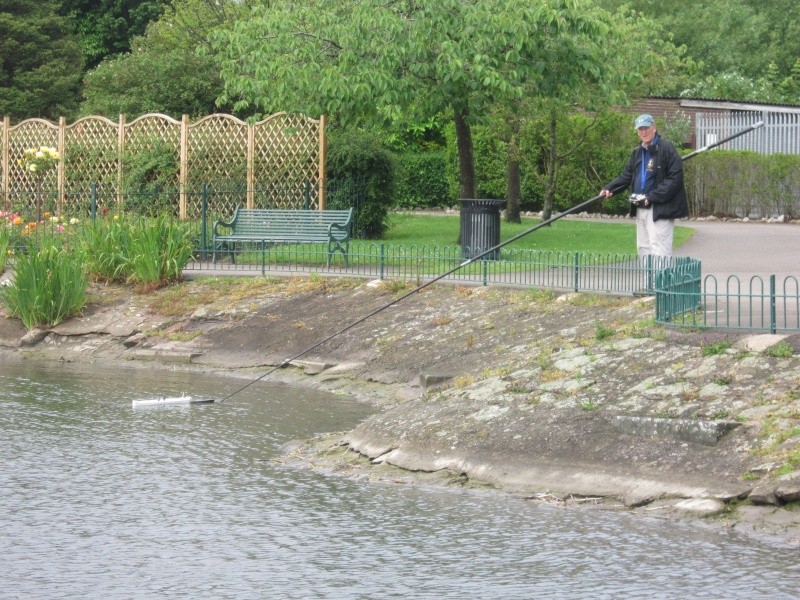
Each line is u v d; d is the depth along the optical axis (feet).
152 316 83.56
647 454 47.60
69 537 41.88
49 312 84.02
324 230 92.12
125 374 73.61
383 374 68.59
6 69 181.88
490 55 91.25
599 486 46.73
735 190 160.15
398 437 53.67
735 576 37.47
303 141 107.14
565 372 56.59
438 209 185.16
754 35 256.93
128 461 52.11
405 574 38.27
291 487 48.37
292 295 83.15
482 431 52.11
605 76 97.25
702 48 255.29
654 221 67.26
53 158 113.39
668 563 38.83
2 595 36.47
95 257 90.84
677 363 54.13
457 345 69.31
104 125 115.34
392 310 77.10
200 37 150.20
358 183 110.93
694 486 45.03
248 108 133.49
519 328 69.00
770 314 55.77
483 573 38.29
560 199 170.40
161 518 44.09
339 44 94.22
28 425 58.75
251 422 59.67
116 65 136.05
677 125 167.43
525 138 143.64
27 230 97.91
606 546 40.68
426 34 90.17
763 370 51.52
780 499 42.73
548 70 94.94
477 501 46.42
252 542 41.50
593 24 92.73
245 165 108.99
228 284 87.10
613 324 63.87
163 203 110.32
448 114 104.63
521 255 94.07
